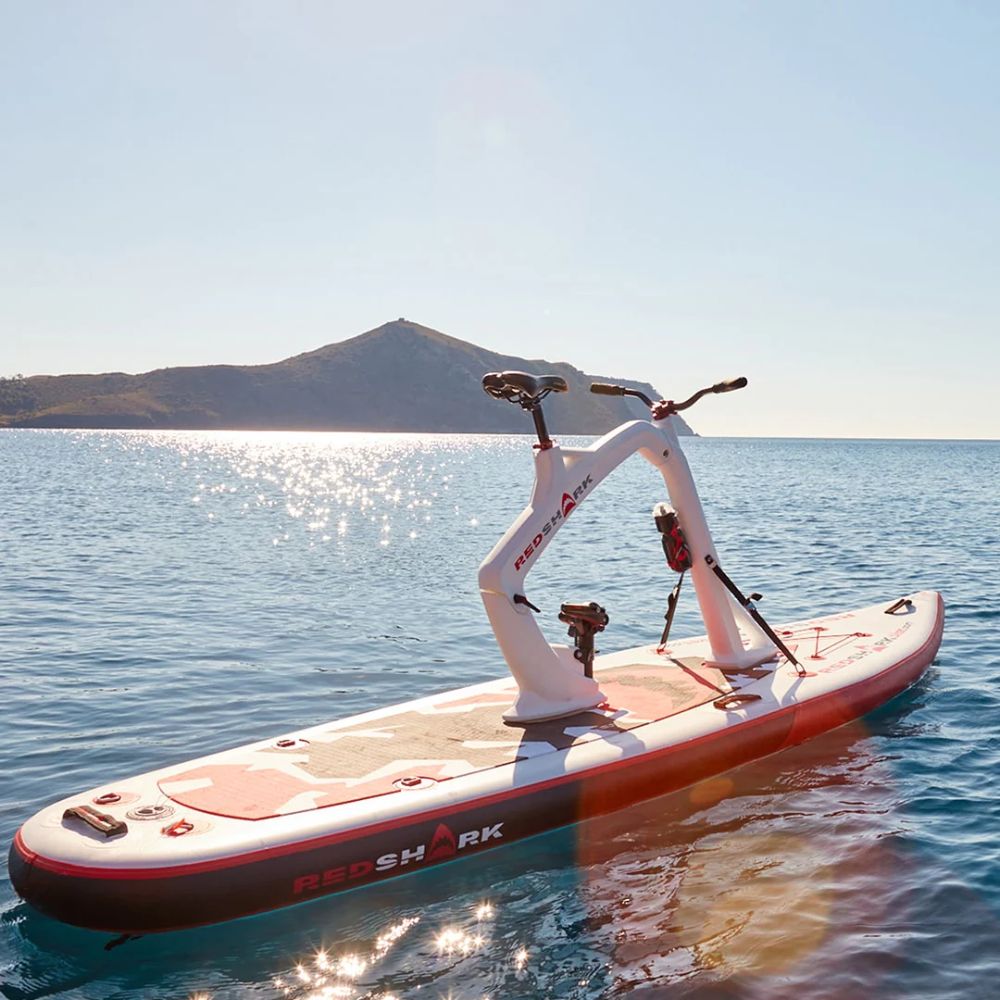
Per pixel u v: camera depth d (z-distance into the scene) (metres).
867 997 4.77
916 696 10.02
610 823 6.89
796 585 18.34
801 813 7.09
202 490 51.19
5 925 5.52
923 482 64.50
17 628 13.92
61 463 82.81
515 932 5.43
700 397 9.02
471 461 116.81
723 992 4.80
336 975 5.01
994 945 5.24
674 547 9.06
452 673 11.55
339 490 55.31
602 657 9.73
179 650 12.60
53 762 8.28
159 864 5.27
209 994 4.86
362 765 6.67
